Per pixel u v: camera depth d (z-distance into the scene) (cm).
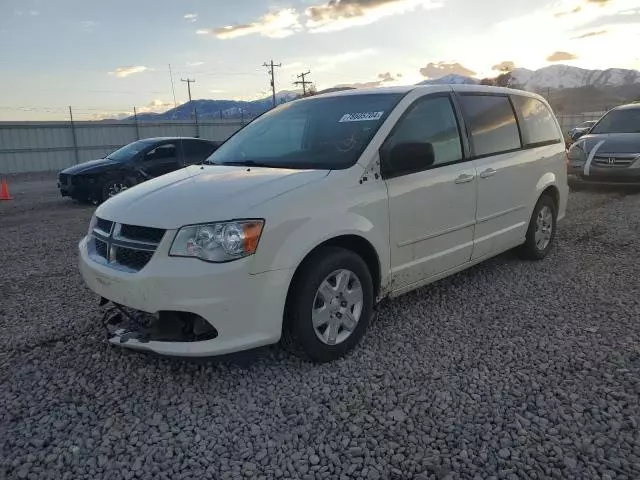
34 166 3011
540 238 571
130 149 1270
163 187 360
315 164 375
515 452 257
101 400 312
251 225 303
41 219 1045
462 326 405
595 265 554
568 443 262
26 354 373
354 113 413
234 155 437
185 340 308
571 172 1059
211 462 256
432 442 266
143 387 326
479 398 304
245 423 286
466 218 446
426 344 376
